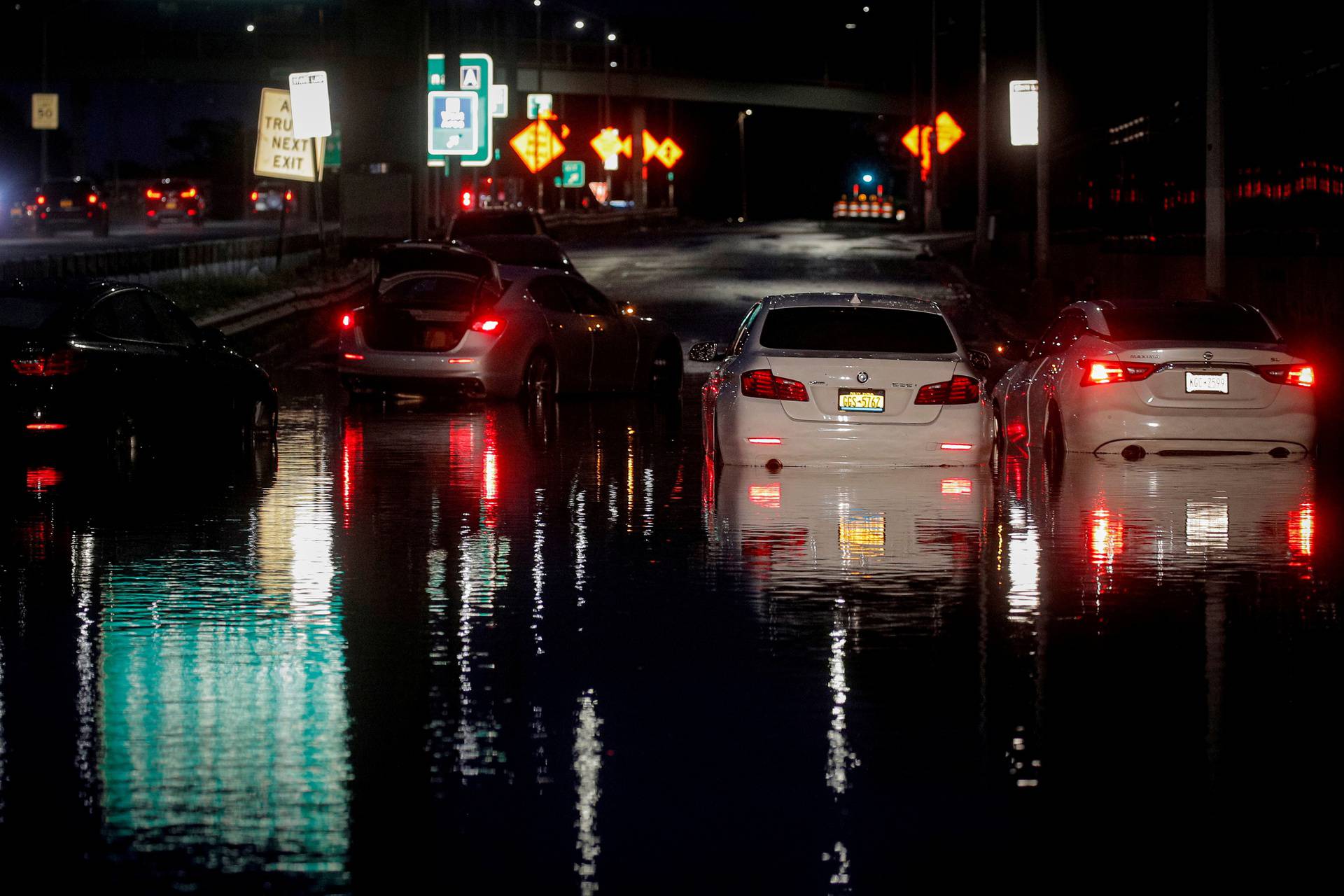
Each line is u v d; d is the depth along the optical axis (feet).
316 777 34.42
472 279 119.65
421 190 244.63
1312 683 42.37
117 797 33.09
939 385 80.48
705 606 52.01
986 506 72.43
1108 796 33.22
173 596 53.47
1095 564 58.75
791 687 41.93
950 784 33.99
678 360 138.62
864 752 36.27
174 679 42.68
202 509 72.54
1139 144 223.71
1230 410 86.94
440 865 29.30
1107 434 87.51
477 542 63.98
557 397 124.77
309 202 543.80
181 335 92.58
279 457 91.71
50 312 83.92
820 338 82.02
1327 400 118.21
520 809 32.37
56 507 72.95
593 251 354.13
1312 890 28.32
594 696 41.09
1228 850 30.17
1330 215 144.97
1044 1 203.00
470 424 109.19
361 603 52.49
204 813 32.12
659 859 29.58
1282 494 76.28
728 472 83.51
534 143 452.35
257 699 40.68
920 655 45.39
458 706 40.11
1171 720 38.93
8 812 32.19
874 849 30.12
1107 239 234.99
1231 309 91.30
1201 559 59.82
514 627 48.91
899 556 60.54
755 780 34.22
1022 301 212.43
